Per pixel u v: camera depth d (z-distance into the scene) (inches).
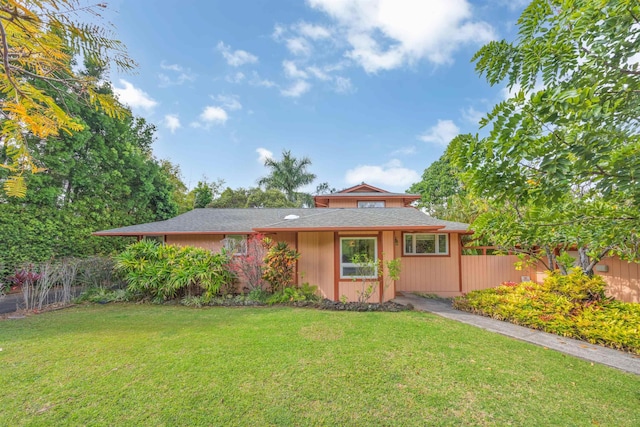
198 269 345.7
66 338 221.1
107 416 128.1
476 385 153.3
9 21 49.5
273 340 215.9
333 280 355.3
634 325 205.6
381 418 127.1
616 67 79.2
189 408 133.9
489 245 421.1
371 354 191.3
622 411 131.6
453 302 330.3
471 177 88.0
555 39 94.3
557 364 177.5
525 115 75.0
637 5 73.2
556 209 97.2
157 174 669.9
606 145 68.6
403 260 426.6
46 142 455.5
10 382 155.7
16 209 433.4
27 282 321.1
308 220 366.6
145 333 232.7
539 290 275.1
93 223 534.3
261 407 134.6
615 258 313.3
